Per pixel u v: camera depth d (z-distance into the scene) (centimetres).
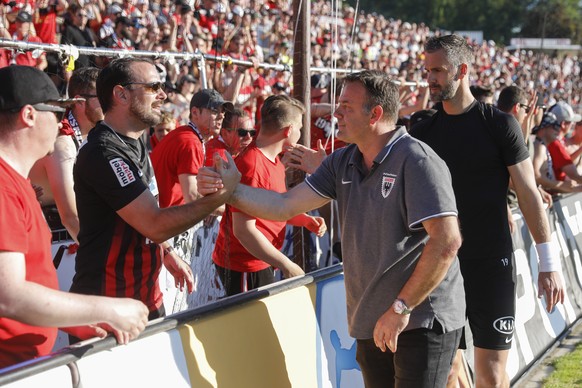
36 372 197
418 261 264
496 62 2258
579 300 667
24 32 614
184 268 336
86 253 279
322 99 657
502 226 348
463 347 295
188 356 246
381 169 266
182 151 425
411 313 267
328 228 543
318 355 315
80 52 407
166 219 261
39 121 215
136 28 766
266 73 937
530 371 513
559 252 637
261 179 382
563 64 2489
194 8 830
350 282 281
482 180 346
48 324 201
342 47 1398
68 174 339
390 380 288
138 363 227
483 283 347
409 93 945
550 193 679
